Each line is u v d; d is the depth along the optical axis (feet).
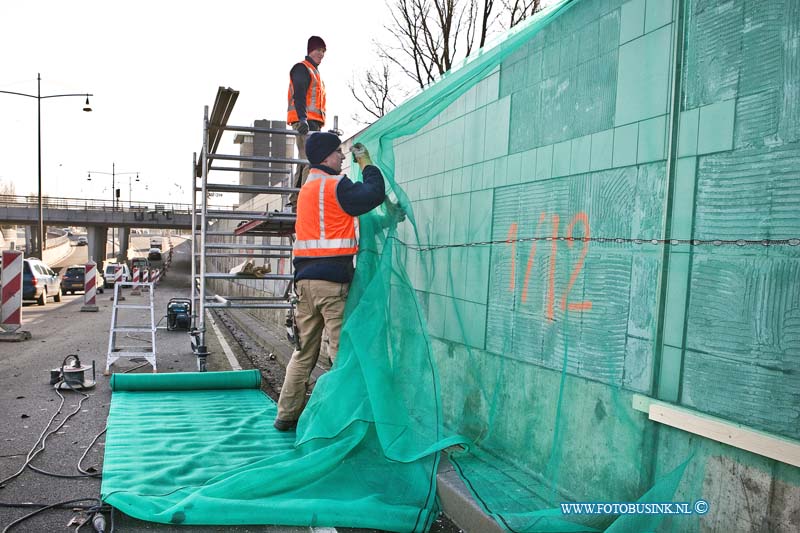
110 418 18.75
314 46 22.06
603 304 11.23
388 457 13.70
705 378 9.16
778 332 8.13
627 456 10.49
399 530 12.14
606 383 11.04
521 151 13.89
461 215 16.16
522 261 13.56
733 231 8.86
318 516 12.13
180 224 179.11
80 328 47.78
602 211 11.41
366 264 16.22
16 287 39.86
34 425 19.21
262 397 22.24
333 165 16.69
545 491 12.18
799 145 7.96
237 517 11.96
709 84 9.33
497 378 14.24
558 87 12.78
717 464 8.88
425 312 17.20
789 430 7.95
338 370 15.30
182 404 20.79
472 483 12.64
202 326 26.25
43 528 11.86
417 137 18.94
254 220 25.45
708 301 9.18
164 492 13.00
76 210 170.81
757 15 8.62
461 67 13.60
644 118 10.50
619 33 11.18
